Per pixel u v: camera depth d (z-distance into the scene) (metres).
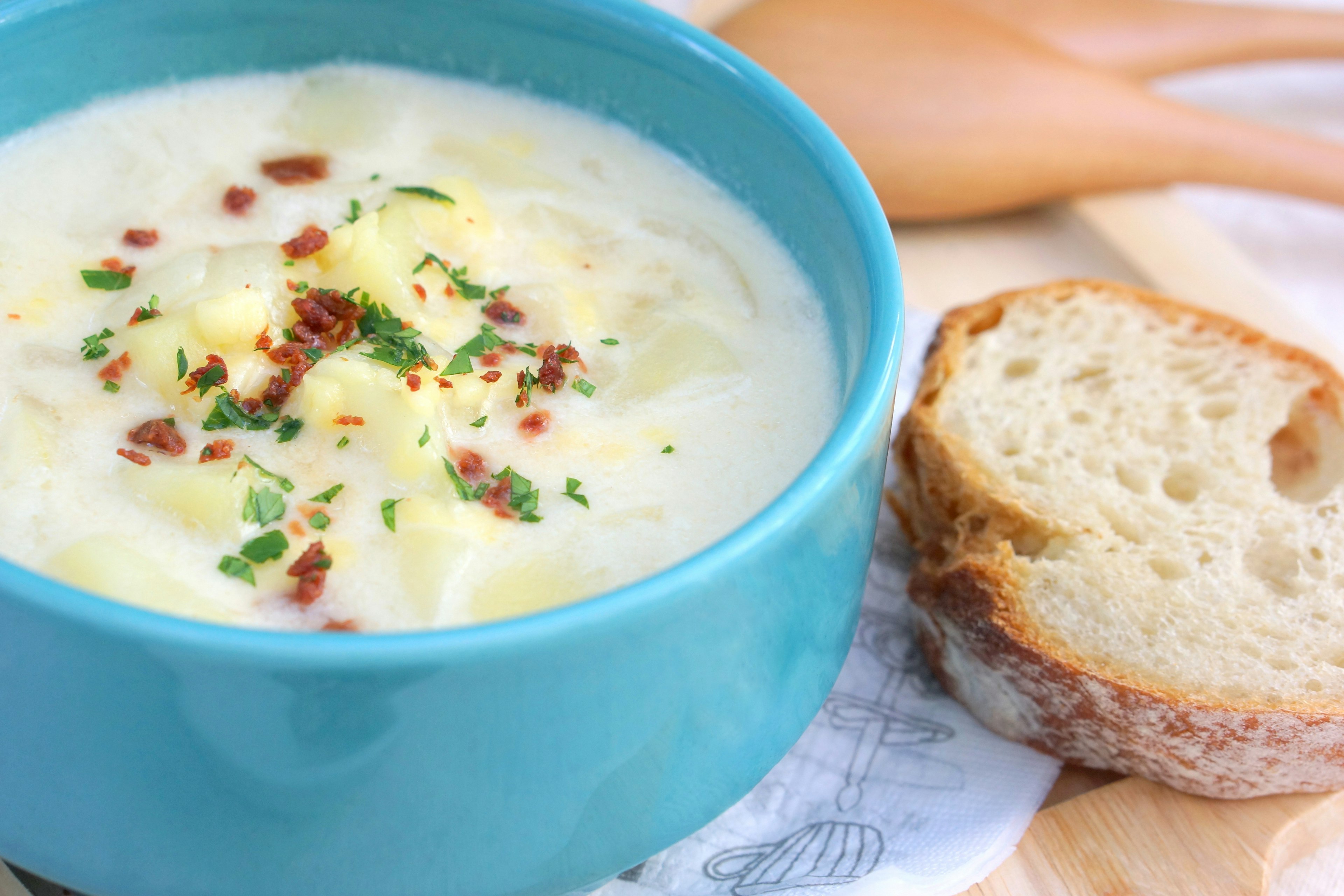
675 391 0.36
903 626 0.40
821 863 0.36
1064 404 0.42
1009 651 0.37
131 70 0.40
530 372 0.37
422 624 0.33
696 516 0.35
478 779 0.31
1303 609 0.38
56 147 0.39
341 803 0.31
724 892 0.36
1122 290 0.44
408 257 0.38
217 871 0.32
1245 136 0.49
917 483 0.41
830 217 0.37
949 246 0.49
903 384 0.44
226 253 0.38
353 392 0.35
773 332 0.38
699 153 0.40
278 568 0.33
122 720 0.31
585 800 0.32
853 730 0.38
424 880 0.32
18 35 0.38
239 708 0.30
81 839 0.32
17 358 0.36
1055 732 0.38
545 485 0.35
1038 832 0.37
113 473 0.35
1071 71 0.49
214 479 0.34
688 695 0.32
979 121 0.48
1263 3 0.60
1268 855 0.37
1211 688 0.37
